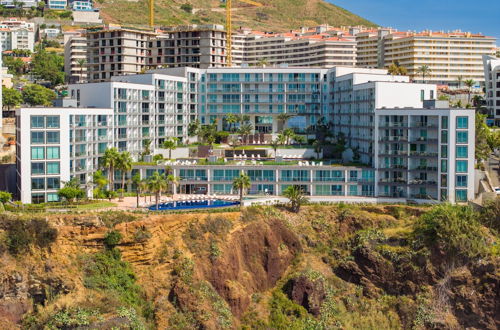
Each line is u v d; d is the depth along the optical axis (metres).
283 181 161.38
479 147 171.00
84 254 114.94
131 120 182.00
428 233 133.88
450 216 133.38
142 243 118.06
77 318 103.75
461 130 150.00
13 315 105.81
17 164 153.12
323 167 161.25
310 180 161.38
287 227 140.00
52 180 146.75
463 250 128.75
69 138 149.38
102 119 165.25
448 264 129.75
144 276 117.06
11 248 110.44
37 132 144.88
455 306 126.38
